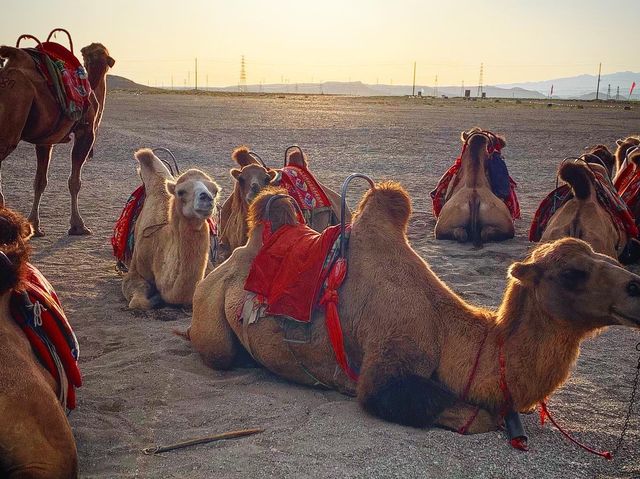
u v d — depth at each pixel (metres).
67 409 4.55
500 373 4.74
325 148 24.47
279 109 51.97
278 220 5.94
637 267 9.62
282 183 8.52
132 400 5.43
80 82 10.64
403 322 5.01
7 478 3.74
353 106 62.03
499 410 4.83
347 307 5.26
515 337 4.76
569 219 9.20
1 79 9.95
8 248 4.07
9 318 4.12
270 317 5.58
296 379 5.67
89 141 11.15
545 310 4.61
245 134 29.11
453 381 4.91
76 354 4.57
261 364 5.91
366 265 5.28
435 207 12.36
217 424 5.05
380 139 28.12
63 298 7.95
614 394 5.68
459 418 4.87
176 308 7.65
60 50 10.59
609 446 4.83
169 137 26.92
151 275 7.91
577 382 5.89
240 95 108.06
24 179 16.78
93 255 9.95
